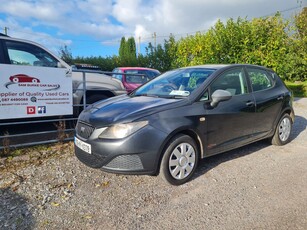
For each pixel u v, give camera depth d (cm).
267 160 442
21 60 472
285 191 333
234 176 376
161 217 273
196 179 364
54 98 474
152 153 316
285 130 530
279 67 1104
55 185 339
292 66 1617
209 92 386
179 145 341
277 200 311
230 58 1108
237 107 411
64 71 481
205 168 402
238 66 450
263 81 496
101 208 289
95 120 334
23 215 272
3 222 260
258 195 322
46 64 493
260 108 454
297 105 1116
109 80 620
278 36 1095
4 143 444
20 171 377
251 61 1082
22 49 473
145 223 263
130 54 2261
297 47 1650
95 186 339
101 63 2147
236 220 269
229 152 480
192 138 359
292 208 293
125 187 337
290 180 366
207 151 375
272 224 262
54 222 263
